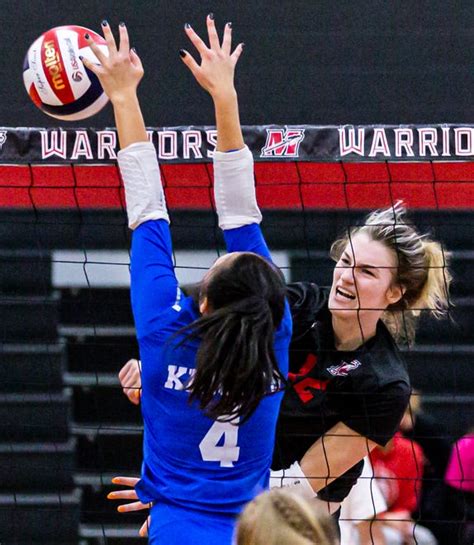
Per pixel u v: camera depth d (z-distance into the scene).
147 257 5.73
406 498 9.74
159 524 5.53
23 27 12.72
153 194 5.84
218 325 5.25
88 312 13.27
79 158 7.48
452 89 12.72
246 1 12.80
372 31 12.78
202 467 5.57
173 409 5.55
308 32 12.80
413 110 12.72
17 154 7.47
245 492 5.61
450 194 8.66
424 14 12.77
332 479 7.77
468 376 12.80
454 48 12.72
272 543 3.82
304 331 7.80
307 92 12.77
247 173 5.94
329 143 7.54
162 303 5.61
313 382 7.69
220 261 5.52
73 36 7.27
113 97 5.99
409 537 9.69
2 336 13.16
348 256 7.82
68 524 12.43
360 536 9.65
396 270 7.76
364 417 7.59
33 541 12.38
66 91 7.18
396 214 8.18
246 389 5.23
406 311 8.44
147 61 12.75
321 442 7.64
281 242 13.05
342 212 12.86
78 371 13.16
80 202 8.61
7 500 12.49
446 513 9.75
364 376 7.59
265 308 5.32
